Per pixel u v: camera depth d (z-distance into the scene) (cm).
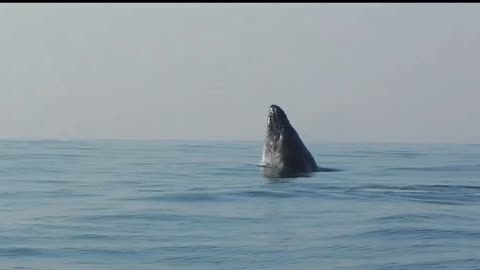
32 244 1385
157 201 1970
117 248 1341
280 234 1456
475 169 3238
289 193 2098
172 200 1981
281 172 2705
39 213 1780
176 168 3119
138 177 2703
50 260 1251
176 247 1341
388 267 1164
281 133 2742
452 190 2231
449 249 1297
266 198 1997
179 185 2373
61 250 1330
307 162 2770
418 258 1225
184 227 1552
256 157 3969
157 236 1452
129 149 5034
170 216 1698
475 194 2136
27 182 2552
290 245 1345
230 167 3123
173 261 1232
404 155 4497
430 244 1342
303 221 1606
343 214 1705
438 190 2227
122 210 1806
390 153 4775
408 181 2556
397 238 1401
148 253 1295
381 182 2477
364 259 1223
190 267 1187
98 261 1240
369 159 4019
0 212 1805
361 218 1641
